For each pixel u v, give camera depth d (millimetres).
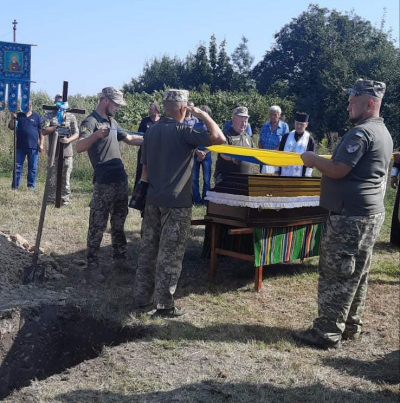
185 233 5363
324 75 40875
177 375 4273
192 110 5090
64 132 6047
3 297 5637
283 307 5918
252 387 4102
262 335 5105
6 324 5152
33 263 6207
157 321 5273
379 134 4629
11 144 16281
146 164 5438
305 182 6598
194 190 11445
